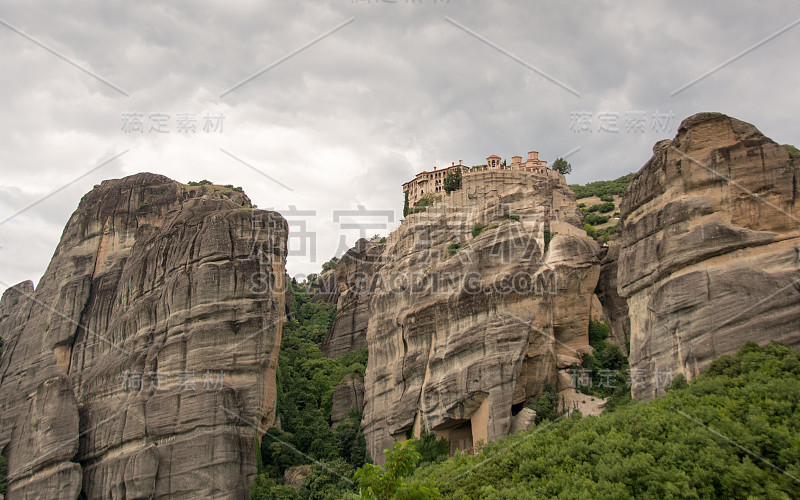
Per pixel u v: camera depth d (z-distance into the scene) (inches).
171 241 4040.4
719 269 2613.2
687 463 2098.9
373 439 3912.4
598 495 2135.8
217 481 3321.9
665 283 2741.1
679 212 2763.3
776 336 2418.8
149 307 3887.8
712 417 2212.1
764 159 2659.9
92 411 3683.6
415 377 3644.2
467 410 3257.9
